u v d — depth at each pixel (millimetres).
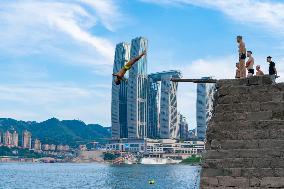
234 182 21578
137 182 187000
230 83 22906
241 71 24453
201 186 22125
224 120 22547
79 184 176500
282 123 21406
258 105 22094
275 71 24969
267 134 21531
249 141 21750
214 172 22031
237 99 22578
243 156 21688
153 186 160000
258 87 22328
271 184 20906
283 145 21094
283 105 21609
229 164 21844
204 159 22375
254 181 21234
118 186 162625
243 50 24594
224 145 22156
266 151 21297
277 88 21984
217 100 23031
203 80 24031
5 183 185625
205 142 22703
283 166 20859
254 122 21922
